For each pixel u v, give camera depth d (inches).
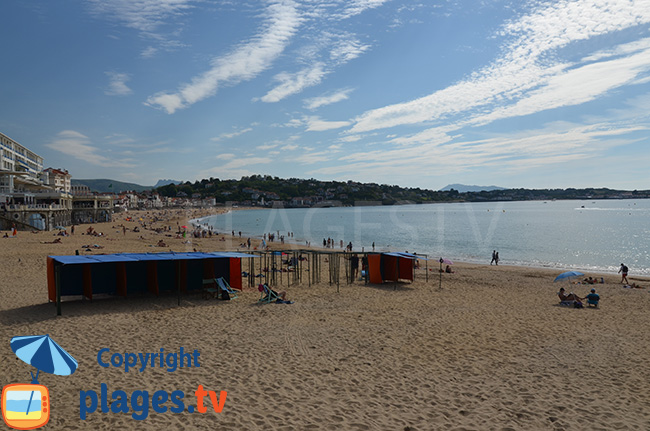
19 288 809.5
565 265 1667.1
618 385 402.9
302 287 936.3
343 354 478.0
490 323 629.6
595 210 7696.9
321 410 339.0
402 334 561.0
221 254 808.9
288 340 524.1
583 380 414.3
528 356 482.6
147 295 775.1
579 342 540.4
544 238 2847.0
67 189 4884.4
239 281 837.8
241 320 617.3
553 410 349.1
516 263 1720.0
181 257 743.1
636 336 572.4
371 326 598.2
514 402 363.3
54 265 684.7
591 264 1706.4
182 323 594.2
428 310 711.1
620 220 4753.9
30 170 3582.7
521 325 622.2
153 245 1893.5
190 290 802.2
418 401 361.4
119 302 716.7
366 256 1085.1
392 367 440.8
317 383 394.3
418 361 460.1
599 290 990.4
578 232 3277.6
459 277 1159.6
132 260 700.0
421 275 1181.1
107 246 1722.4
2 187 2635.3
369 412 338.3
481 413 341.4
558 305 785.6
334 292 875.4
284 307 710.5
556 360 471.2
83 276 720.3
